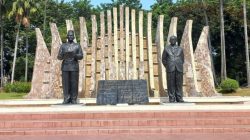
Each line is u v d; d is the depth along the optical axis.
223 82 36.56
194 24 54.41
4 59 58.81
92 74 26.83
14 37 56.44
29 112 14.14
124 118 13.41
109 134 11.89
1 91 42.47
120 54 27.98
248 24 50.91
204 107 15.95
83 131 12.05
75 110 14.89
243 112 13.73
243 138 11.07
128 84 18.95
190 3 54.88
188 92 26.52
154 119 13.09
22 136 11.72
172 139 10.94
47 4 57.53
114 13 28.27
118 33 28.89
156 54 28.31
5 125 12.81
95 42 27.77
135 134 11.83
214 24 52.88
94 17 28.09
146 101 18.73
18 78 58.88
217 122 12.93
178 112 13.67
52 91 26.95
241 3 52.03
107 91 18.80
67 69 17.27
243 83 56.97
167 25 56.88
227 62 56.06
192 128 12.23
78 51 17.33
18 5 44.72
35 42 57.59
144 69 27.73
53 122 12.82
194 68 26.59
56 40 27.44
